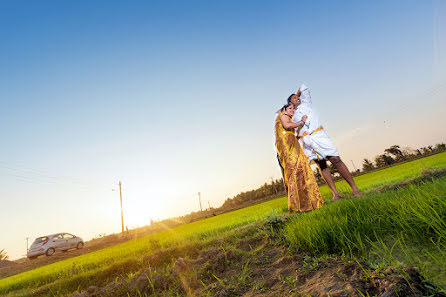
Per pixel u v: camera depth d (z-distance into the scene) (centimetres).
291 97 462
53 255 1611
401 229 182
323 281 146
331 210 271
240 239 329
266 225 327
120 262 373
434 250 142
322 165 451
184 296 211
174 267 273
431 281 113
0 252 2650
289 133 415
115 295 268
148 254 381
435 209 166
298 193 384
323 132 439
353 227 205
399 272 124
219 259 259
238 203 6525
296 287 153
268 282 177
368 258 159
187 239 451
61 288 359
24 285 458
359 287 125
